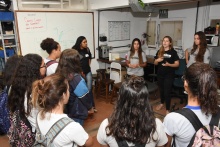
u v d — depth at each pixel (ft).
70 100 6.13
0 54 12.41
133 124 3.18
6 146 8.71
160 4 12.95
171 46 11.23
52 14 14.07
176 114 3.55
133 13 18.97
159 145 3.50
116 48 18.47
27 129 4.29
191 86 3.49
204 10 14.82
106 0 14.32
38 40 13.79
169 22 17.43
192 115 3.42
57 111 3.74
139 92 3.20
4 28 12.41
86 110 6.46
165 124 3.69
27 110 4.23
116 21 17.85
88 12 15.79
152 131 3.23
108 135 3.34
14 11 12.59
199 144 3.19
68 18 14.87
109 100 14.53
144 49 19.58
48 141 3.43
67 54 6.13
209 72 3.41
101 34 17.03
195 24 15.48
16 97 4.46
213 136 3.18
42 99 3.62
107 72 15.80
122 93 3.29
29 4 13.26
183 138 3.49
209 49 11.57
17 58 5.84
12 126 4.42
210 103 3.35
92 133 9.94
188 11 15.87
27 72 4.71
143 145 3.24
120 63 14.67
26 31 13.21
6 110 5.20
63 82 3.83
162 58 11.27
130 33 19.25
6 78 5.57
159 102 13.87
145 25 19.62
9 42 12.76
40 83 3.78
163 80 11.62
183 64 13.58
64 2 14.71
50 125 3.53
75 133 3.53
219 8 13.92
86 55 11.82
